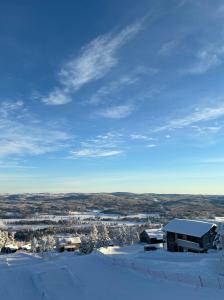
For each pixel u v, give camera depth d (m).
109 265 42.69
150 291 32.19
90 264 43.50
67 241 119.12
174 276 35.72
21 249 125.38
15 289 32.69
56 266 41.31
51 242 122.75
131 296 31.03
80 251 98.69
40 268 39.78
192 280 34.06
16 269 39.16
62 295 31.53
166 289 32.50
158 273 37.16
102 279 36.59
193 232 67.81
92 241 100.56
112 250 73.56
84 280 36.16
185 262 47.88
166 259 52.38
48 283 34.41
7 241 133.50
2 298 30.72
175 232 71.88
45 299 30.55
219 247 43.84
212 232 67.06
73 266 42.06
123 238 117.62
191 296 30.03
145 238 101.50
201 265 43.47
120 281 35.78
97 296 31.33
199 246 66.31
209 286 32.31
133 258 51.94
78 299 30.56
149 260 47.38
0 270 38.84
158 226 184.00
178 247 71.88
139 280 36.00
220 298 29.08
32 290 32.62
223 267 40.31
